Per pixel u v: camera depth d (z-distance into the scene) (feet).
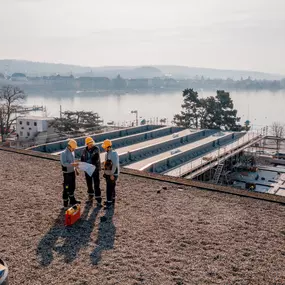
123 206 30.17
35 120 181.37
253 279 18.98
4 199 31.60
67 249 22.04
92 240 23.40
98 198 30.07
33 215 27.78
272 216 28.27
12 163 46.29
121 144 114.11
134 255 21.40
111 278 18.81
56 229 25.13
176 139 119.44
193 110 211.41
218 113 202.69
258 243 23.35
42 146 95.96
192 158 101.30
